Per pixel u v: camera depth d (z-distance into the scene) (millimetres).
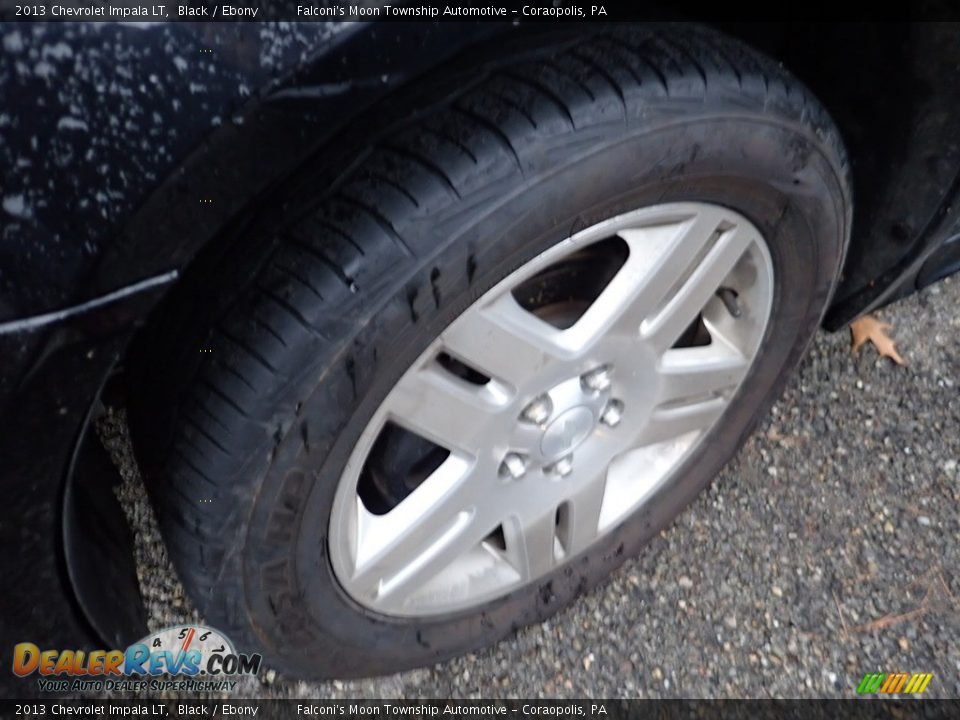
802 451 2098
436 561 1498
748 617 1832
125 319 1015
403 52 1082
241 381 1114
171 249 1009
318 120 1058
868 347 2297
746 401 1759
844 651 1783
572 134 1127
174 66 918
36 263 920
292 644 1442
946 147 1619
